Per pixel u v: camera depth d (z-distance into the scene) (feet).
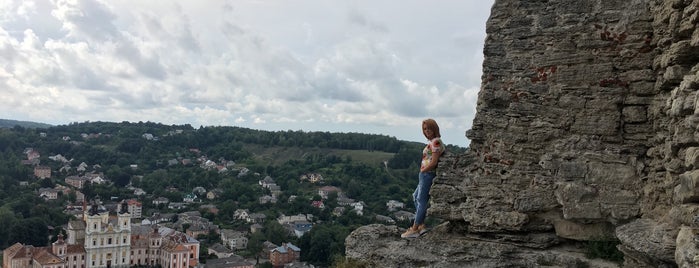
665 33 30.19
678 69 27.63
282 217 383.24
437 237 36.63
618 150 31.78
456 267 33.32
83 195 444.96
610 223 31.76
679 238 23.52
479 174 35.76
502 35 35.88
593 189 31.60
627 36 32.14
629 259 29.07
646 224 28.66
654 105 30.68
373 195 427.33
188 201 463.01
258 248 313.73
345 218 341.62
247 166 599.98
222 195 480.23
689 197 23.17
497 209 34.58
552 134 33.60
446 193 36.50
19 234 298.15
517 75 35.09
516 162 34.58
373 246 37.24
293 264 271.28
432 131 37.50
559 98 33.68
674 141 25.70
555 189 32.94
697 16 25.29
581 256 32.04
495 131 35.53
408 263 34.81
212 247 312.50
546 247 33.35
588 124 32.81
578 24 33.45
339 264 38.32
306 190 475.72
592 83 32.94
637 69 31.91
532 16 34.99
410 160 515.91
